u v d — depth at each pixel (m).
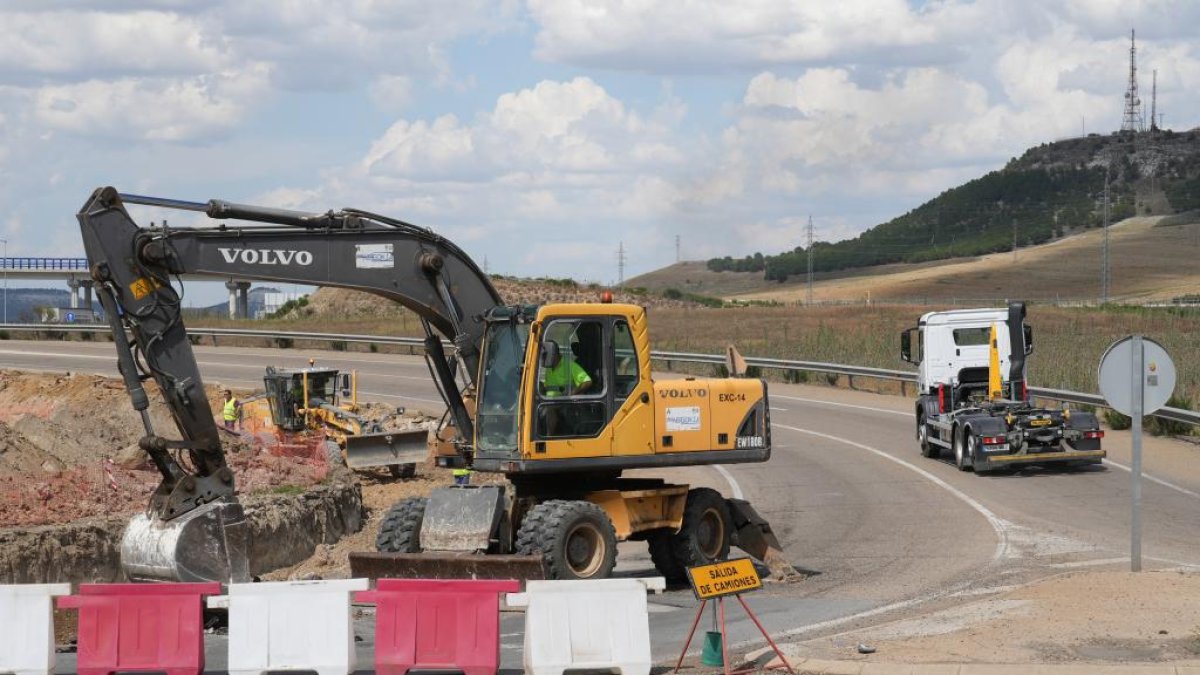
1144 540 17.92
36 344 60.97
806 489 24.70
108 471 21.03
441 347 16.08
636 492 15.82
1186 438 30.16
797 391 44.03
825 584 15.80
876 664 10.27
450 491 14.82
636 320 15.73
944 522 20.19
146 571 13.52
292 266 14.58
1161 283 170.38
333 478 23.41
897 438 31.94
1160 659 10.23
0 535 15.65
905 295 172.12
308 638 10.67
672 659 11.55
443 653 10.52
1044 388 34.09
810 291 151.62
